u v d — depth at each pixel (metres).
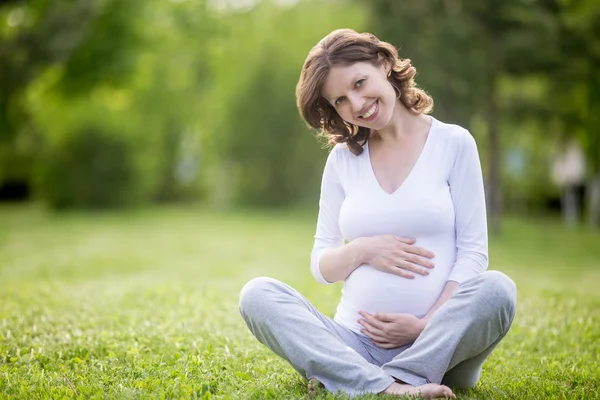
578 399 3.54
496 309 3.18
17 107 23.59
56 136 26.27
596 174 22.70
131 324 5.48
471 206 3.60
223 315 5.94
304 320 3.44
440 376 3.32
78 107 26.16
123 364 4.25
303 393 3.56
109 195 26.28
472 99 17.02
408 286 3.52
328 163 3.97
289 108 27.30
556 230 20.77
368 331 3.60
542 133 21.53
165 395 3.50
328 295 7.35
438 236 3.56
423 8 16.28
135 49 24.05
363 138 3.81
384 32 16.66
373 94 3.51
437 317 3.31
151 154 32.09
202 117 32.75
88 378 3.93
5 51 19.69
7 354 4.50
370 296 3.59
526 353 4.76
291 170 27.89
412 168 3.63
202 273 9.61
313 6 28.09
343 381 3.37
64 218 22.31
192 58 31.70
